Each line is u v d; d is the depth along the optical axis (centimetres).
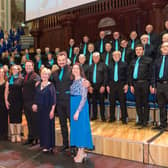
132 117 481
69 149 390
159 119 438
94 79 468
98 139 377
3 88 465
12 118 447
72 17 798
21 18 1339
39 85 397
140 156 342
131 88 425
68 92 378
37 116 416
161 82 392
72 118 349
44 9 584
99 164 336
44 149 388
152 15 629
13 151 397
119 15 709
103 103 470
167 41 432
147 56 449
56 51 698
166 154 324
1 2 1273
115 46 558
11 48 998
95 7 756
